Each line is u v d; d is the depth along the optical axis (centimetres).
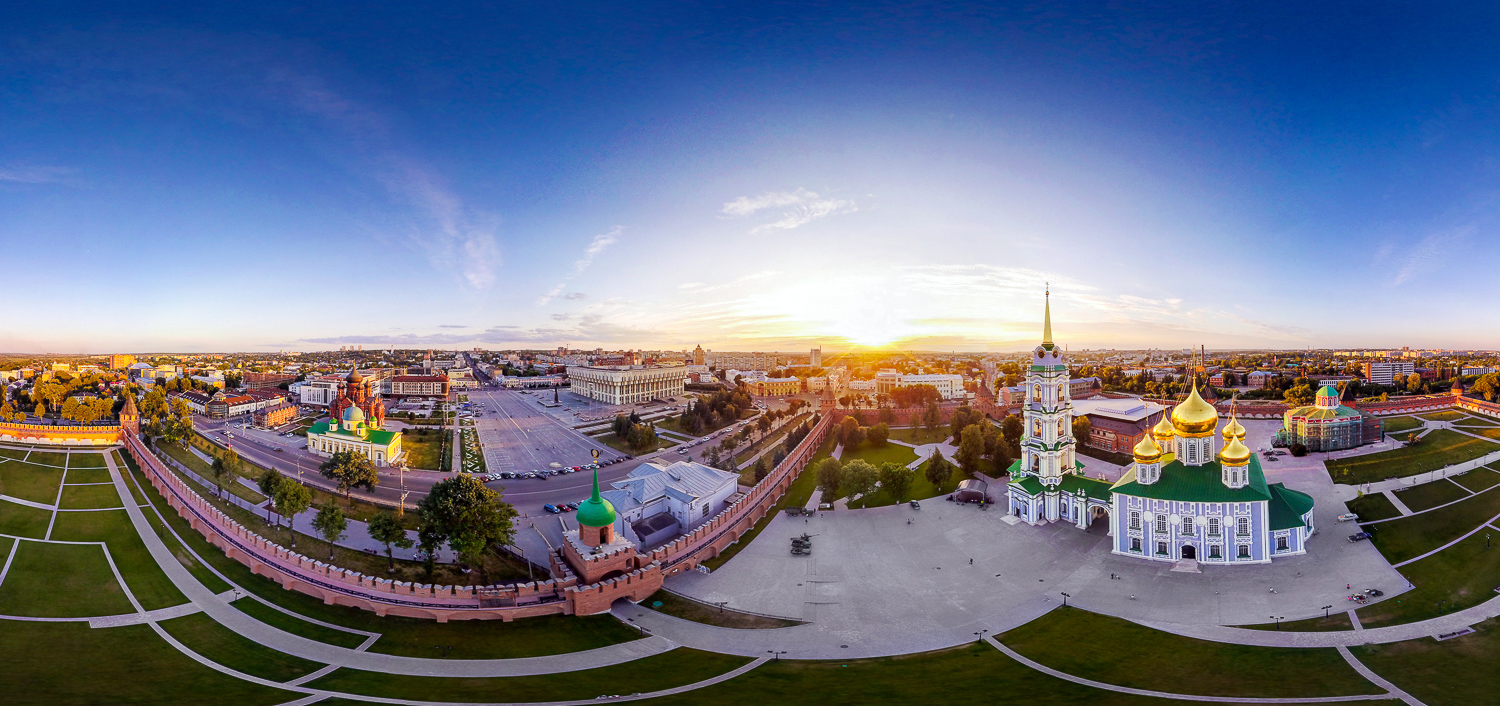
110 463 15950
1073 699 6397
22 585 8712
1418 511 11694
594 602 8844
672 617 8744
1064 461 12694
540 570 10300
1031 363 12694
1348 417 16725
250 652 7306
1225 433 10775
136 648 7269
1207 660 7288
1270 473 14788
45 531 10812
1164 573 9825
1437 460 14950
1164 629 8106
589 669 7150
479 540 9388
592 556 9325
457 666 7125
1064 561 10431
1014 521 12369
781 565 10588
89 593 8688
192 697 6056
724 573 10300
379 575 9725
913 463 17850
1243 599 8850
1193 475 10662
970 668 7188
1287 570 9706
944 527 12206
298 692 6250
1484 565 9438
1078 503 11931
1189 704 6294
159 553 10231
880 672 7094
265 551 9688
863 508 13538
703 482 13162
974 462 15850
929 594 9388
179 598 8700
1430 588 8875
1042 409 12400
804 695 6456
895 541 11569
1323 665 7100
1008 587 9544
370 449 18362
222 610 8388
